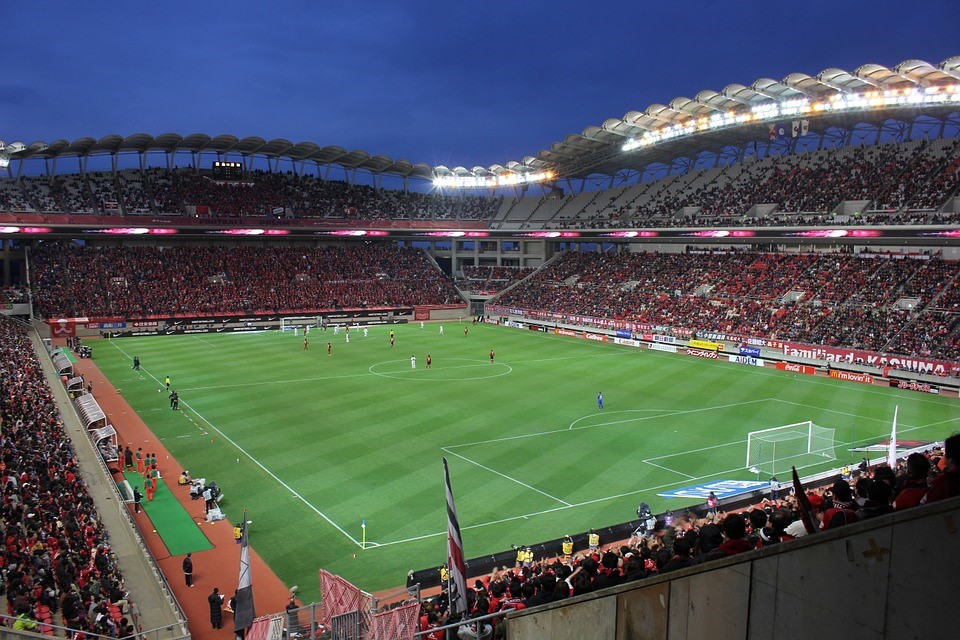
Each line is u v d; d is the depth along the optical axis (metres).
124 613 20.62
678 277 93.75
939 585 5.46
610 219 103.25
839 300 74.31
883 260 77.44
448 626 9.59
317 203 112.12
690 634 7.33
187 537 29.80
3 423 36.47
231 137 100.06
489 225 119.00
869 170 80.12
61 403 49.88
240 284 101.31
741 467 38.19
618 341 86.75
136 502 32.72
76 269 93.12
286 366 67.88
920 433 45.31
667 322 83.19
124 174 102.75
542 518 31.42
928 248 76.88
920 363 59.34
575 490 34.88
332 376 63.06
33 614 18.16
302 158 112.56
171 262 100.56
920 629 5.59
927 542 5.53
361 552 28.30
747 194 89.12
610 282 100.56
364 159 112.38
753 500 31.53
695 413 50.16
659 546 17.73
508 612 9.18
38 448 32.50
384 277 113.88
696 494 33.78
